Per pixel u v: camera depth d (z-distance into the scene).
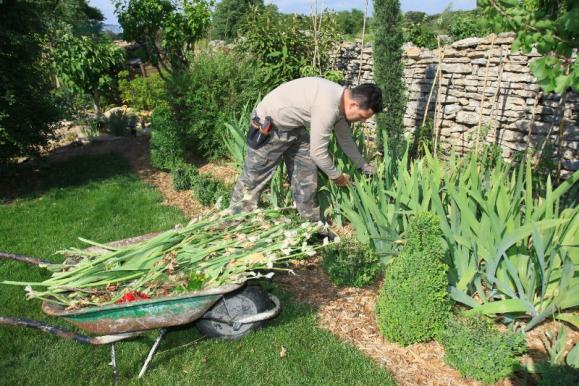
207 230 3.54
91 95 13.97
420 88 8.34
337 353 3.15
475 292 3.58
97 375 2.99
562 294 3.00
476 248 3.39
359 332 3.39
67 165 9.06
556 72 2.32
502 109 6.85
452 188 3.39
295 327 3.43
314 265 4.34
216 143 8.41
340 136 4.06
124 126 11.73
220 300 3.16
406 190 3.93
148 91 14.66
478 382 2.89
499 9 2.42
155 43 12.73
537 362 2.89
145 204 6.57
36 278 4.27
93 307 2.65
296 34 8.71
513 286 3.39
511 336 2.89
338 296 3.84
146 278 3.06
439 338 3.15
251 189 4.18
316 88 3.57
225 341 3.30
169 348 3.28
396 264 3.23
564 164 6.09
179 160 8.16
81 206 6.55
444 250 3.35
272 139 3.86
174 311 2.80
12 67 7.44
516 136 6.69
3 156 7.80
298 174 4.21
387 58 6.64
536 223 3.01
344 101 3.58
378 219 3.82
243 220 3.72
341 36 9.30
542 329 3.29
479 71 7.16
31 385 2.88
